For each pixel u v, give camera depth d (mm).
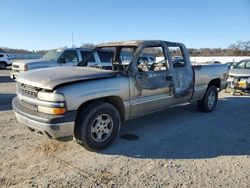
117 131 4691
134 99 4941
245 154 4516
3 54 28125
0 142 4695
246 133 5652
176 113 7227
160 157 4301
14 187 3271
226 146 4863
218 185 3457
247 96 10570
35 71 4711
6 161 3973
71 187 3312
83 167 3863
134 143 4879
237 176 3721
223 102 9172
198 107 7418
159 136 5301
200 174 3748
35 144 4652
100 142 4434
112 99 4711
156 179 3572
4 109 7172
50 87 3883
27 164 3904
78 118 4234
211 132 5648
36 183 3379
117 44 5703
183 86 6098
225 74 7832
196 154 4461
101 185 3379
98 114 4328
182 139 5168
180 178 3617
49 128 3855
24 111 4195
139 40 5414
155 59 6004
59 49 11875
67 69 4859
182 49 6160
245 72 10711
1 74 20297
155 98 5367
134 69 4910
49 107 3891
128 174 3693
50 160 4059
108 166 3920
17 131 5293
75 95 4000
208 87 7297
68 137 4195
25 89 4281
